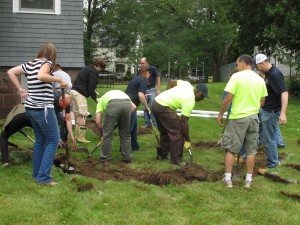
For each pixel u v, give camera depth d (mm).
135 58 38938
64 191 5512
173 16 38062
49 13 12000
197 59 41344
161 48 38156
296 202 5484
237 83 5988
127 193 5543
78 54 12102
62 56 11930
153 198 5402
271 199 5539
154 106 7371
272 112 6957
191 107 7145
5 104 11531
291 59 22062
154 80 10852
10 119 6445
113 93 7254
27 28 11852
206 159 7762
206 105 16328
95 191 5586
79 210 4910
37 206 4973
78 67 11969
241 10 21047
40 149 5973
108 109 7023
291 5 19344
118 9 39250
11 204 5008
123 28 40062
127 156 7305
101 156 7133
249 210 5125
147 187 5852
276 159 7145
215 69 40688
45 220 4602
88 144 8617
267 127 7035
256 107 6059
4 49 11594
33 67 5629
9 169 6398
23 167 6555
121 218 4734
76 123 8711
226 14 22750
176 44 38844
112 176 6461
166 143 7570
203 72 46438
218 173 6828
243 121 5953
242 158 7441
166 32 39562
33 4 11945
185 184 6133
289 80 21953
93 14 40750
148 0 38875
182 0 37250
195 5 37188
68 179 6035
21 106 6574
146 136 9828
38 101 5617
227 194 5707
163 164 7273
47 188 5613
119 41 41469
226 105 6039
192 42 38375
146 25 39125
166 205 5203
